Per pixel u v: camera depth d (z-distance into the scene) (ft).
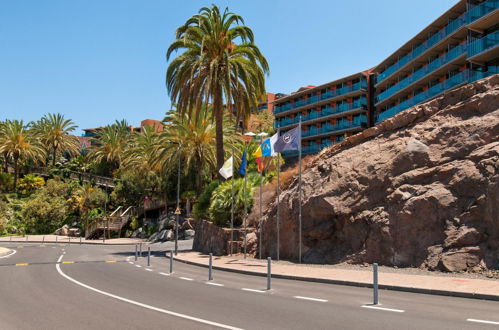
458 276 41.93
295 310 27.68
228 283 43.04
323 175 68.23
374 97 195.21
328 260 59.06
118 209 201.46
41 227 215.10
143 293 35.83
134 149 192.44
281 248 70.23
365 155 64.34
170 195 171.94
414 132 60.54
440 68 132.16
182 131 133.08
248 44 99.96
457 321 23.76
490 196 45.01
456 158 52.90
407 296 33.35
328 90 216.95
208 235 93.56
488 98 54.44
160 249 113.50
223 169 82.07
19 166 253.85
